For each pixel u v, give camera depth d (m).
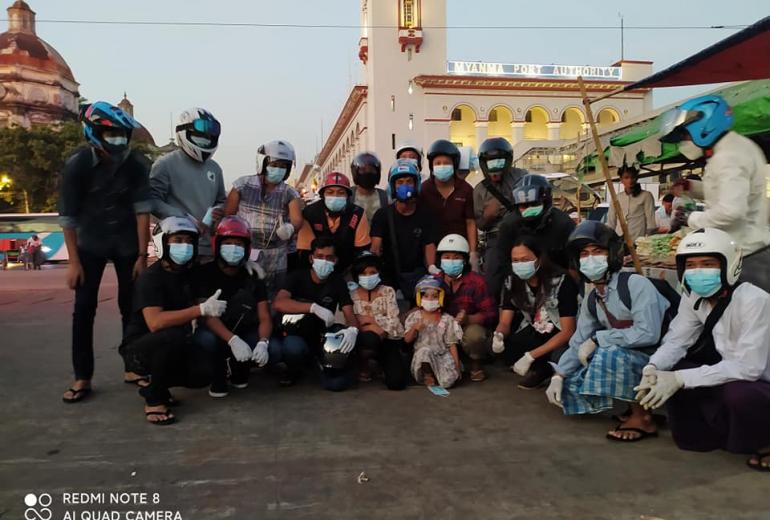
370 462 2.91
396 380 4.21
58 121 49.22
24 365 4.91
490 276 5.16
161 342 3.50
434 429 3.39
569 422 3.52
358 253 4.83
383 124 40.19
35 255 22.03
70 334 6.30
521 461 2.92
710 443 2.99
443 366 4.26
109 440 3.21
